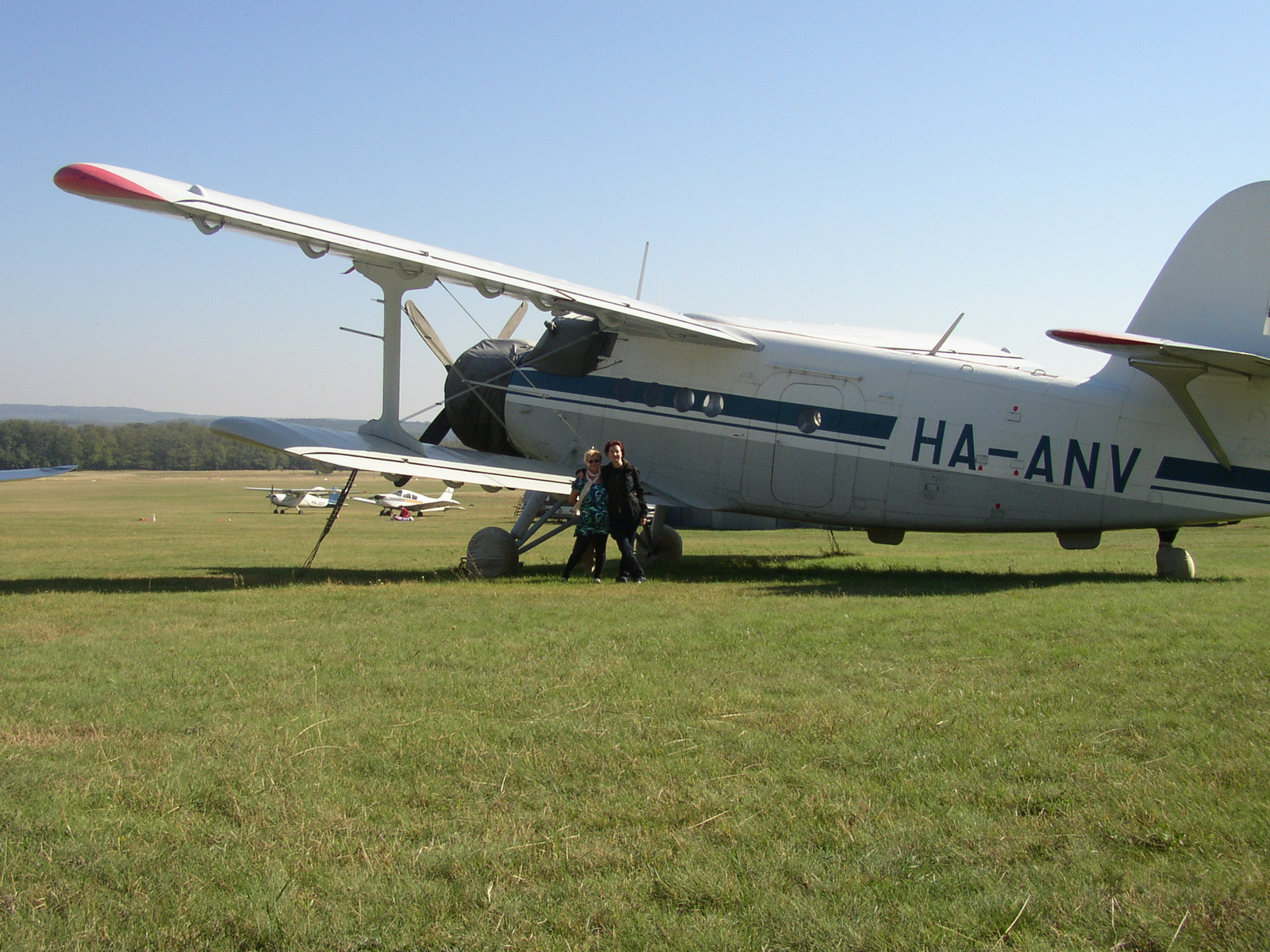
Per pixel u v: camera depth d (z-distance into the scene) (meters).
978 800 4.14
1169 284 12.02
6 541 25.83
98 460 183.00
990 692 5.79
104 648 7.40
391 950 3.08
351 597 10.43
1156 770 4.41
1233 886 3.32
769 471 13.62
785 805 4.12
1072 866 3.54
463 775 4.50
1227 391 11.55
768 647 7.22
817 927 3.17
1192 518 11.87
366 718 5.39
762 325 14.24
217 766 4.59
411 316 16.05
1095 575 13.15
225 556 19.06
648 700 5.73
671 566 15.05
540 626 8.32
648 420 14.43
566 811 4.11
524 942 3.12
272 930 3.17
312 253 11.23
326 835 3.86
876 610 8.95
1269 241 11.47
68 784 4.35
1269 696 5.55
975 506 12.70
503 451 15.97
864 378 13.13
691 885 3.44
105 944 3.09
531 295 12.93
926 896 3.36
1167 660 6.54
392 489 104.25
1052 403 12.34
